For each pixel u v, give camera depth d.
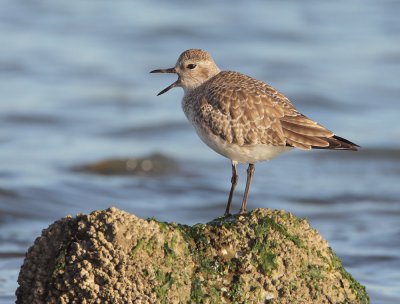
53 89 24.89
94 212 9.02
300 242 9.52
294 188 18.80
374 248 15.00
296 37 29.80
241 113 10.95
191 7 32.47
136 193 18.25
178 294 8.85
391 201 18.00
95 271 8.71
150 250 8.88
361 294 9.72
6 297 12.05
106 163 19.89
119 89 25.20
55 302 8.78
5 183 18.12
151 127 22.70
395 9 32.84
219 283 9.14
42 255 9.03
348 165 20.50
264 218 9.57
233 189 11.20
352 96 24.78
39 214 16.78
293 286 9.34
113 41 29.00
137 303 8.66
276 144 10.93
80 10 31.78
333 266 9.64
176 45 28.81
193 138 22.12
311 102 24.44
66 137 21.80
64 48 28.06
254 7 32.69
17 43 28.19
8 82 25.19
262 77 26.08
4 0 32.41
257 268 9.30
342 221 16.77
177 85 12.27
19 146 21.00
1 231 15.64
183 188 18.69
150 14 31.52
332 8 32.94
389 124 22.89
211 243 9.36
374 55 28.19
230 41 29.16
